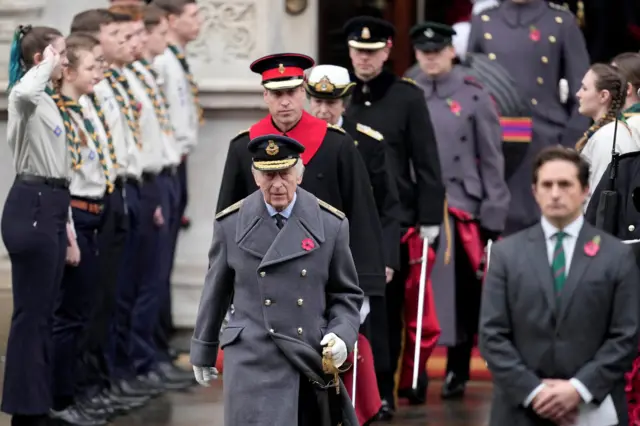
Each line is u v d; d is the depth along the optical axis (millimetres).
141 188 38188
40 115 31594
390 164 34156
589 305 23609
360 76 35594
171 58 41281
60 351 34250
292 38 46344
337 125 32969
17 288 32094
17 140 31719
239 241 25484
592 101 31688
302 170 25609
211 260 25938
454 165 38375
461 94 38594
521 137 42281
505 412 23859
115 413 35719
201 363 25812
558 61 44125
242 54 45844
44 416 32562
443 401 37906
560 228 23984
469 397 38469
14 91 31172
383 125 35438
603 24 50719
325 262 25547
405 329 36312
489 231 38531
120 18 36469
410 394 37219
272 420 25078
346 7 48250
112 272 35312
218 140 45812
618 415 23766
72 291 34281
